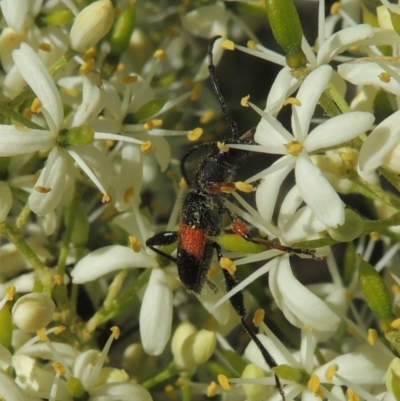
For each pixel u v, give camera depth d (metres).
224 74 0.14
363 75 0.11
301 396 0.12
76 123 0.11
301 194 0.11
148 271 0.12
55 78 0.12
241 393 0.12
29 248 0.12
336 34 0.11
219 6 0.13
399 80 0.11
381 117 0.13
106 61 0.12
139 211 0.12
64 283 0.12
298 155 0.11
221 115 0.14
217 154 0.12
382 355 0.11
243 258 0.12
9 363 0.11
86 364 0.12
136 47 0.13
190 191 0.12
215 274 0.12
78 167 0.12
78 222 0.13
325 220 0.11
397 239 0.12
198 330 0.12
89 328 0.12
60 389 0.11
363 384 0.11
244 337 0.13
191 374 0.12
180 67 0.14
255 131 0.12
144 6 0.14
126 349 0.13
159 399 0.12
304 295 0.11
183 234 0.12
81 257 0.13
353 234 0.11
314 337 0.12
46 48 0.12
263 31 0.14
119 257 0.12
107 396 0.12
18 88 0.12
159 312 0.12
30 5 0.12
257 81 0.14
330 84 0.11
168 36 0.13
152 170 0.13
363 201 0.13
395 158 0.11
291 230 0.11
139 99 0.12
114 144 0.13
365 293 0.11
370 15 0.12
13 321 0.12
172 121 0.13
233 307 0.12
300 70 0.11
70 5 0.12
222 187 0.12
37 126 0.11
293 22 0.11
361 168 0.11
